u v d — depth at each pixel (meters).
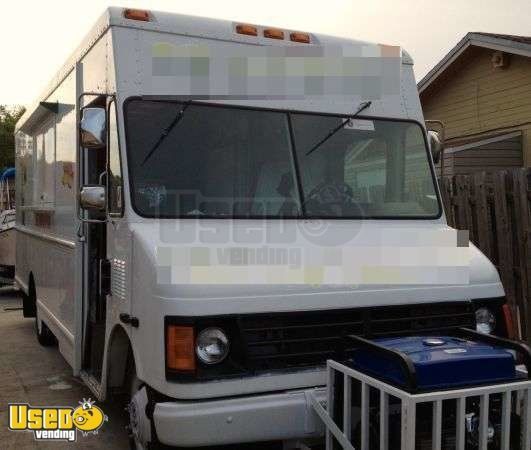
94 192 4.10
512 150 11.45
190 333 3.25
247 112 4.25
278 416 3.34
